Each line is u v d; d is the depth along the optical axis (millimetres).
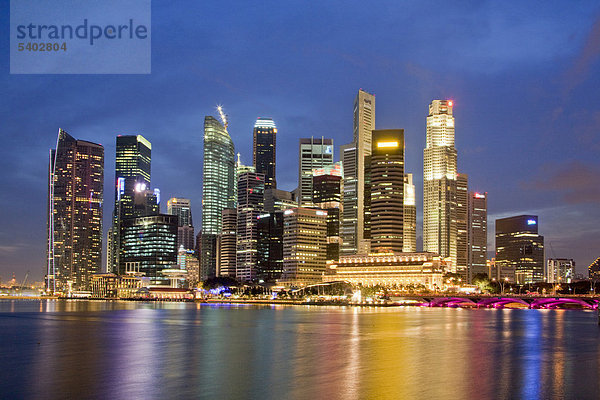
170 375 98812
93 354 128750
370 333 182375
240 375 98375
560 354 127812
